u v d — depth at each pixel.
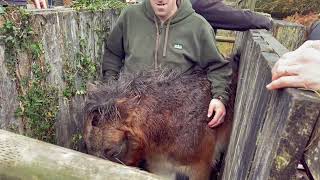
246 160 1.75
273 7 9.44
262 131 1.48
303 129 1.05
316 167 1.01
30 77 2.65
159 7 2.98
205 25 3.13
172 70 3.00
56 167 1.31
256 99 1.83
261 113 1.59
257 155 1.46
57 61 2.95
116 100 2.59
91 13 3.39
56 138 3.05
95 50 3.55
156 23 3.14
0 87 2.38
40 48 2.70
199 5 3.62
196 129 2.85
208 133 2.94
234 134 2.64
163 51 3.13
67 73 3.11
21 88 2.57
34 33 2.62
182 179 3.16
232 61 3.75
